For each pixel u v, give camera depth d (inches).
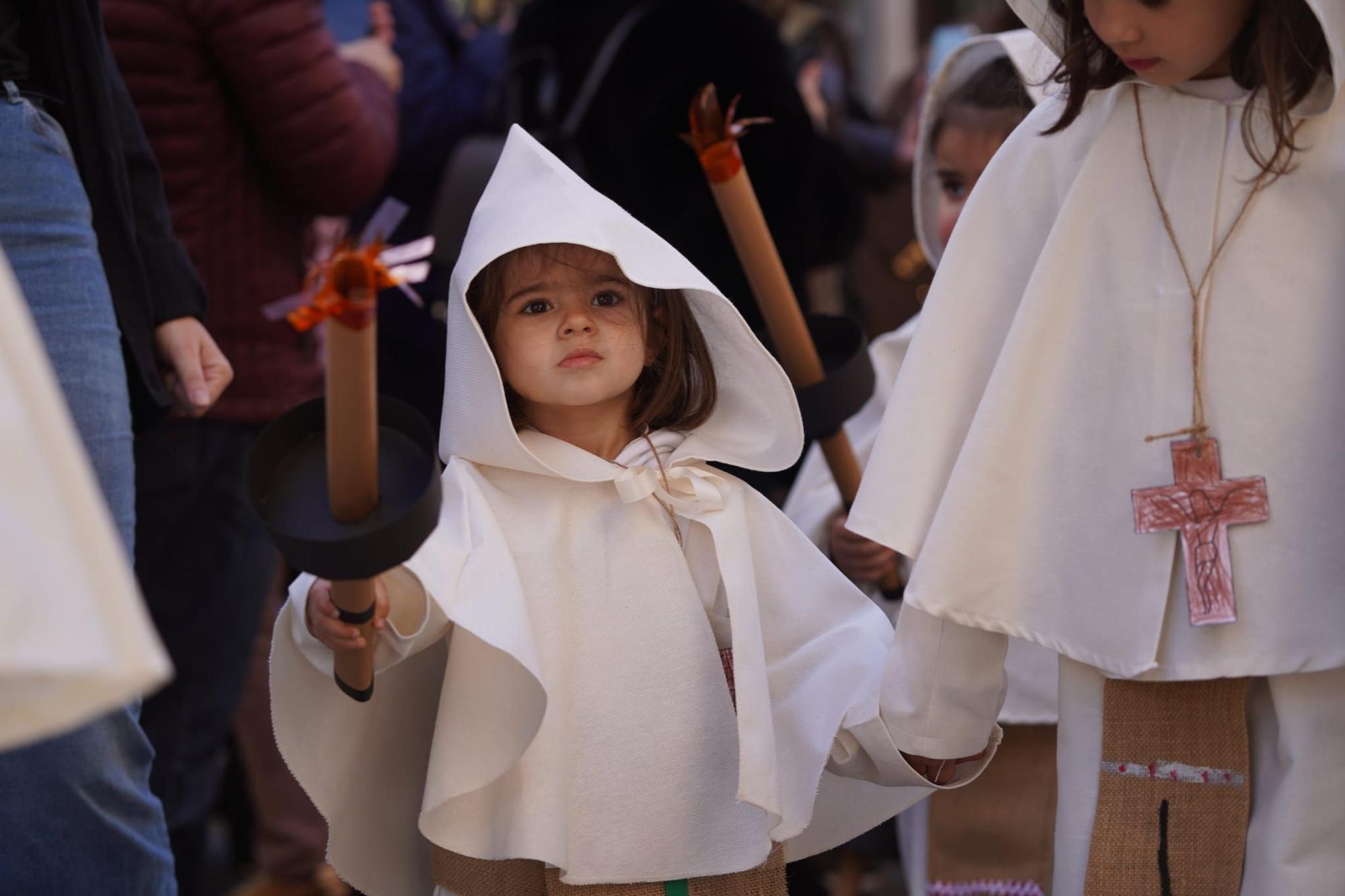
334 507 132.0
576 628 166.9
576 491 170.9
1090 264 160.1
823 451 203.2
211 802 252.1
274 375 250.8
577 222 161.8
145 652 89.6
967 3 615.2
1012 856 223.6
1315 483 152.5
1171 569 155.8
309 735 167.2
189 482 243.4
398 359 303.0
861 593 177.5
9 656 85.4
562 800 163.6
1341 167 150.6
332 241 285.1
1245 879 161.8
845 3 631.8
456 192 284.4
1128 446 157.8
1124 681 164.1
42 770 173.5
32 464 89.4
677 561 169.3
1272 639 152.8
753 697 164.2
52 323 177.8
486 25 394.9
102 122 195.0
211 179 247.9
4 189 177.0
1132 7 147.2
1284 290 153.0
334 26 286.5
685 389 175.8
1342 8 144.0
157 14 242.2
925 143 238.7
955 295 168.9
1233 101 155.3
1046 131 165.5
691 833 166.1
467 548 159.5
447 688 163.2
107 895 179.5
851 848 258.1
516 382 169.5
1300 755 157.2
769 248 190.4
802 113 268.2
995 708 171.5
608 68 266.4
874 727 167.8
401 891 178.4
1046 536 161.2
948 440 168.1
